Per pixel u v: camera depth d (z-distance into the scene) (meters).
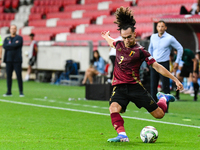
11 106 33.22
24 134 20.30
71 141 18.27
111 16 74.00
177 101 41.19
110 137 19.75
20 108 32.03
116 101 17.88
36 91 49.72
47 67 66.25
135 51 17.39
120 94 17.88
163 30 28.98
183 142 18.53
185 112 31.78
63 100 39.38
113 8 77.25
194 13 48.94
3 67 75.69
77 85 60.41
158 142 18.41
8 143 17.52
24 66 70.75
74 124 24.27
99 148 16.34
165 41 28.95
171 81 53.62
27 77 69.50
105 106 34.78
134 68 17.53
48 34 79.50
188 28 47.00
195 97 42.03
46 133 20.73
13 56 40.97
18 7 96.12
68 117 27.41
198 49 47.88
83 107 33.66
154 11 68.19
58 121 25.42
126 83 17.56
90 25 74.56
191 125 24.66
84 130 22.05
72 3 86.00
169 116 28.94
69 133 20.89
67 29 78.06
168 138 19.81
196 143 18.28
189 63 43.09
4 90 50.25
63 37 75.44
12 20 91.25
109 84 39.56
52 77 68.00
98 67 55.44
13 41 40.62
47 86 58.72
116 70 17.92
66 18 82.88
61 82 62.94
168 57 29.19
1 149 16.09
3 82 65.44
